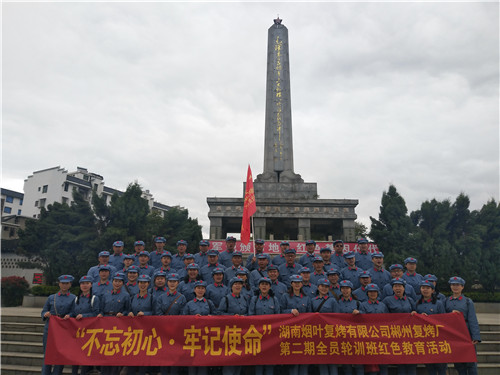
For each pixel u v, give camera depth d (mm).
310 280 8547
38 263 25734
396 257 21766
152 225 26562
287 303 7297
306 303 7293
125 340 6730
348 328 6914
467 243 22266
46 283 22281
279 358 6676
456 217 23953
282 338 6773
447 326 7070
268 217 27375
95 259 21594
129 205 23781
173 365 6562
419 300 7652
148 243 25172
